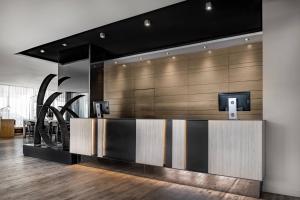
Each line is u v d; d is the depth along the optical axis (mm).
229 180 3514
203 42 5863
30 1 3838
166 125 4027
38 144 6387
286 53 3432
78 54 6973
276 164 3428
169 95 6730
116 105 7781
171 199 3182
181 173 3949
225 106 4098
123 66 7723
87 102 6562
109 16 4473
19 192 3414
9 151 7160
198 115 6172
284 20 3467
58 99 13562
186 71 6473
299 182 3279
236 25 4965
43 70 9531
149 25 4887
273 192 3436
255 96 5383
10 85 13766
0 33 5363
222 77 5867
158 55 6910
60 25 4922
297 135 3314
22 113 14477
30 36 5590
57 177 4219
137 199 3174
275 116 3463
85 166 5141
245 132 3309
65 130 5824
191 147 3770
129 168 4547
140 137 4316
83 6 4027
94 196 3273
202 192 3477
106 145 4820
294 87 3363
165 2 3904
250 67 5492
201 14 4430
